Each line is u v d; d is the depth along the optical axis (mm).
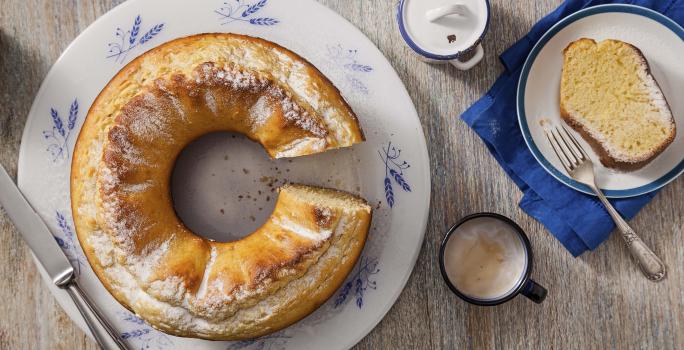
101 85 800
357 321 799
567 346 825
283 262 729
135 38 801
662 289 826
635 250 801
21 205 786
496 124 812
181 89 737
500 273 796
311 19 804
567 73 803
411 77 825
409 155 803
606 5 796
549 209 817
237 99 744
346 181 804
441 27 787
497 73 827
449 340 819
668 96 809
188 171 797
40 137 795
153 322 737
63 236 792
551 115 816
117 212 728
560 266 828
